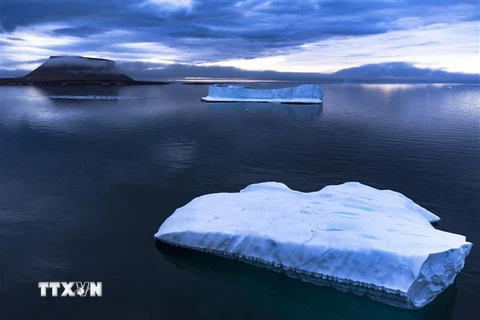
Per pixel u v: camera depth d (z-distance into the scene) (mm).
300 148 30469
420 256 10633
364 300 11281
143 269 12367
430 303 11078
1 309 10250
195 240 13312
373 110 60000
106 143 31906
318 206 14586
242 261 12945
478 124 42938
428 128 40312
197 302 10969
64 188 19938
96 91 128750
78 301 10688
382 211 14148
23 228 15039
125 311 10406
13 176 21969
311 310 10891
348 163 25703
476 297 11203
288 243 12102
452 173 23156
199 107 64188
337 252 11531
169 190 19875
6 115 50969
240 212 14242
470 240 14406
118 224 15578
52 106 64812
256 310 10797
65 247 13586
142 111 57438
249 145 31656
